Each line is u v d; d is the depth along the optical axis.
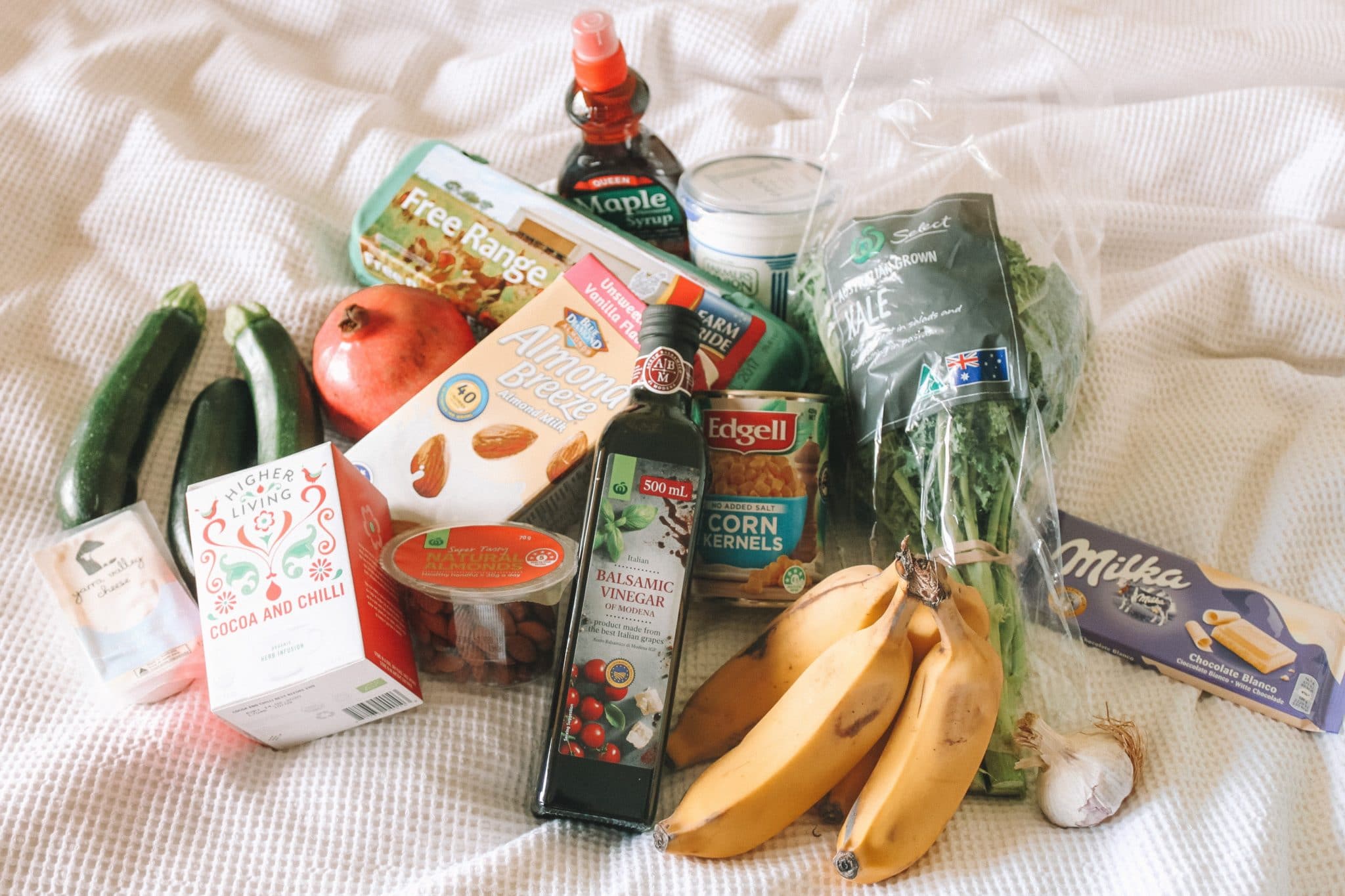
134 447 0.94
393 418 0.89
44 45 1.28
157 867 0.74
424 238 1.03
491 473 0.88
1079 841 0.75
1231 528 0.98
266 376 0.96
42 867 0.73
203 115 1.26
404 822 0.75
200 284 1.09
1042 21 1.23
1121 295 1.12
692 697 0.82
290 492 0.77
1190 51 1.23
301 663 0.72
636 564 0.76
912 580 0.68
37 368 1.02
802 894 0.71
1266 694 0.83
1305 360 1.11
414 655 0.83
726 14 1.31
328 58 1.37
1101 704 0.83
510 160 1.26
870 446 0.86
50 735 0.81
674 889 0.71
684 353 0.80
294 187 1.20
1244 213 1.20
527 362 0.91
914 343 0.83
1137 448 1.01
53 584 0.85
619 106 1.03
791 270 1.01
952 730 0.68
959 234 0.86
